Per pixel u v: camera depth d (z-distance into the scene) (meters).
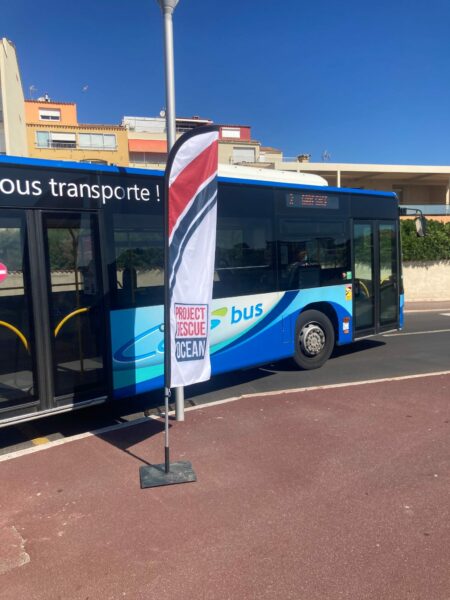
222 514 3.62
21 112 33.03
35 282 4.96
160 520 3.56
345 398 6.26
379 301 9.17
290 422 5.43
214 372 6.64
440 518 3.51
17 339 4.88
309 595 2.78
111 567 3.06
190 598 2.78
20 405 4.89
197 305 4.61
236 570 3.00
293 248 7.59
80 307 5.29
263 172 7.79
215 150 4.70
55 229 5.08
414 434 5.02
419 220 9.52
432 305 18.94
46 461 4.56
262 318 7.20
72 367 5.25
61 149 44.84
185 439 5.02
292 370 8.18
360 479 4.10
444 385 6.78
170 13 5.06
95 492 3.98
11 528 3.51
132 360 5.74
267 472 4.26
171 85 5.14
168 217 4.36
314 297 7.97
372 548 3.18
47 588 2.88
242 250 6.87
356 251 8.66
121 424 5.53
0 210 4.71
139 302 5.77
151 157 50.97
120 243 5.59
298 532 3.37
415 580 2.88
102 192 5.42
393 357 9.09
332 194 8.14
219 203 6.55
